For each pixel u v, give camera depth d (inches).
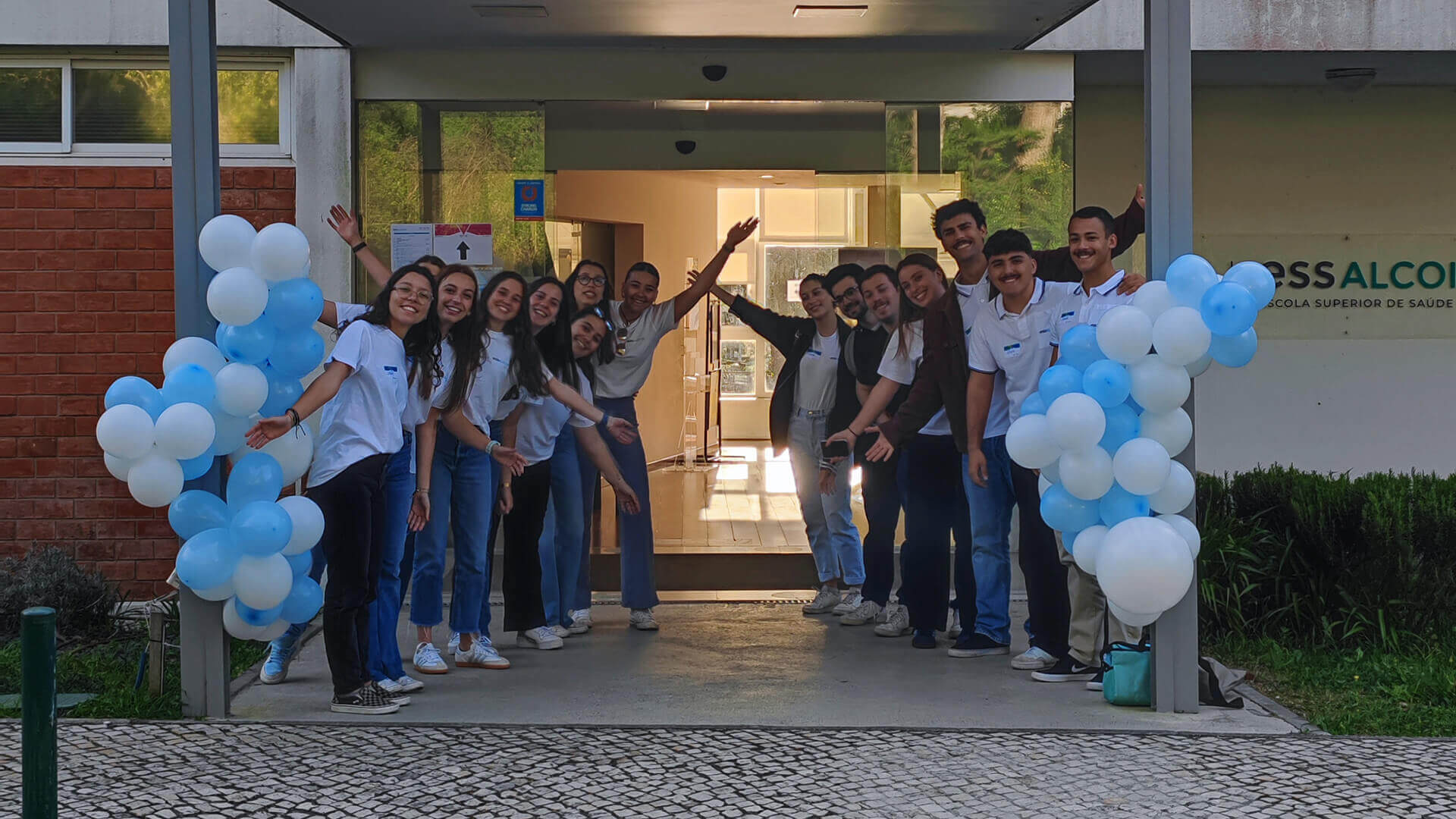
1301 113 359.3
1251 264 192.5
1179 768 180.7
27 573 266.4
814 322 294.2
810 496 295.4
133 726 197.3
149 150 302.7
